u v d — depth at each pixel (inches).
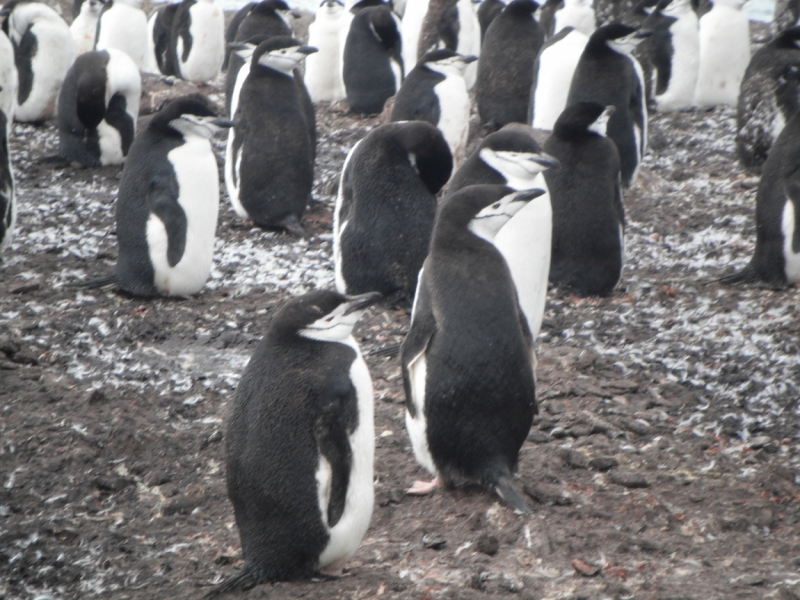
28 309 770.8
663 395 667.4
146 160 784.3
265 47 991.0
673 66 1619.1
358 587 421.4
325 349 420.5
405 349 495.5
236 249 967.6
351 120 1659.7
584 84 1141.7
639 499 521.0
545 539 466.6
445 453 499.2
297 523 409.1
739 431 617.9
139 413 610.5
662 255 1002.7
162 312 788.0
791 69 1211.9
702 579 436.5
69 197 1131.9
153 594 426.6
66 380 654.5
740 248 1010.1
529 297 692.7
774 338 762.2
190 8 1835.6
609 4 1825.8
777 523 508.7
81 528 492.1
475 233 509.4
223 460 562.6
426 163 781.9
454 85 1234.0
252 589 416.5
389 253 783.7
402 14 2338.8
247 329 761.6
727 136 1485.0
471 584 430.0
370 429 423.5
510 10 1470.2
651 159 1374.3
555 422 609.3
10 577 451.8
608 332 775.1
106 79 1205.7
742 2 1648.6
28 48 1445.6
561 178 831.1
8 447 562.9
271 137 995.9
